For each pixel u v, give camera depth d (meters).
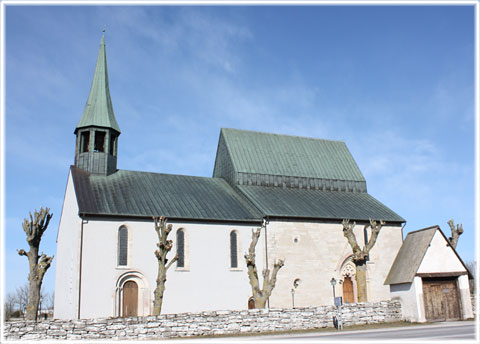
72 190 40.12
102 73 46.59
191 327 28.59
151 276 37.03
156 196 41.22
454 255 36.53
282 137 55.12
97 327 26.91
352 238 38.62
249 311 30.11
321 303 41.75
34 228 31.47
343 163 55.09
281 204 44.47
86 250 35.28
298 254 42.00
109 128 43.88
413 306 34.31
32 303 30.08
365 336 24.80
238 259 40.44
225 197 44.91
